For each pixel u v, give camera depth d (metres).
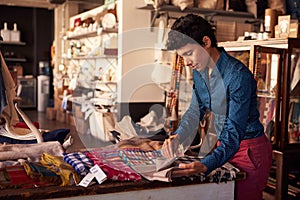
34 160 2.22
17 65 12.84
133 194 1.80
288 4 5.40
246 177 2.11
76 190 1.69
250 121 2.12
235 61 2.04
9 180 1.77
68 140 2.38
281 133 3.88
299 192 3.99
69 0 8.77
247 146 2.13
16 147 2.24
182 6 5.39
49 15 13.17
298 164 3.95
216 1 5.61
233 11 5.65
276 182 3.92
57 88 10.07
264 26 4.98
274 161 4.25
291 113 3.95
